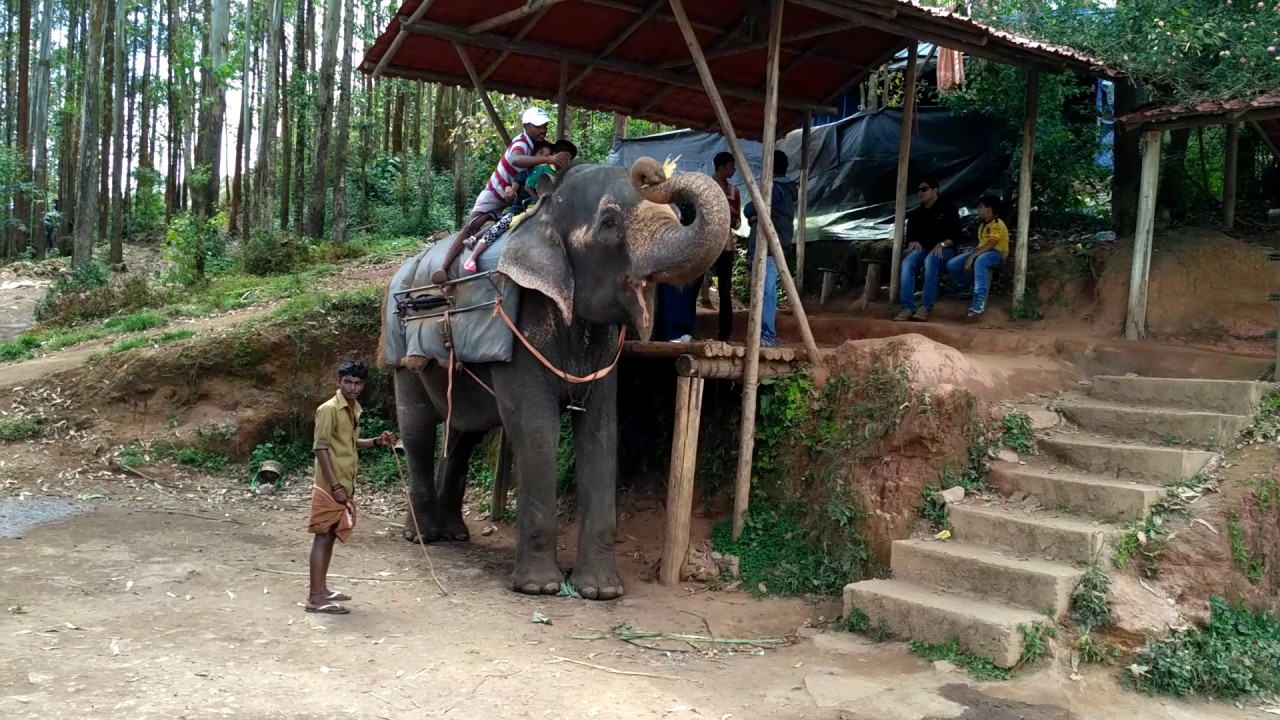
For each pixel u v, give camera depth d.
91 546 7.13
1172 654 5.04
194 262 17.19
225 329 11.47
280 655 4.86
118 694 4.15
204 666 4.60
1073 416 6.86
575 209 6.35
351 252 17.61
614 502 6.81
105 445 10.33
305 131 26.39
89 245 20.59
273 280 15.77
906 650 5.33
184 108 32.25
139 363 10.86
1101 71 8.45
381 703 4.29
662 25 8.09
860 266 10.86
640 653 5.41
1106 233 9.53
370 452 11.08
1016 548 5.79
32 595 5.74
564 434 9.10
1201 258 8.59
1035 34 9.09
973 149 10.84
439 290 7.09
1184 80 8.42
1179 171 9.73
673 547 6.92
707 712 4.48
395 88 32.12
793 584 6.60
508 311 6.51
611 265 6.16
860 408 6.80
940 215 9.66
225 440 10.65
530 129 7.25
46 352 12.96
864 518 6.44
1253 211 10.02
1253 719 4.76
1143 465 6.08
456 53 8.73
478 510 9.54
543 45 8.45
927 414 6.43
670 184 5.53
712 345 6.89
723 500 7.69
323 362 11.31
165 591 5.98
